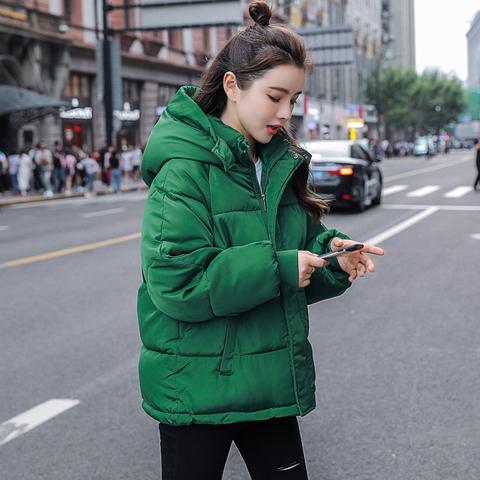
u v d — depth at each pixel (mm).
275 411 1688
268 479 1759
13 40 24469
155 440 3496
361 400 3975
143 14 21266
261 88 1628
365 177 14891
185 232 1566
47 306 6449
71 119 28547
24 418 3785
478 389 4113
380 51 82812
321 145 14875
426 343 5105
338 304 6445
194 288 1545
